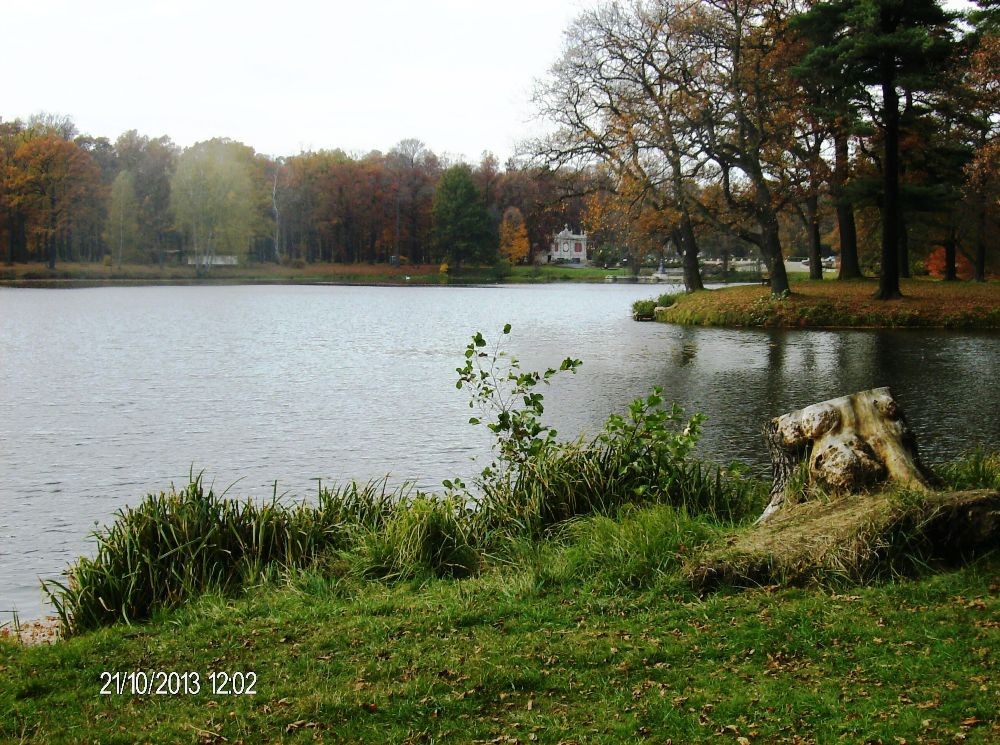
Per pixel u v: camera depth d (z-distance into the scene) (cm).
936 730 418
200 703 493
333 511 842
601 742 428
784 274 3847
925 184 4141
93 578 686
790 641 529
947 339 2894
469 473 1254
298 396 1952
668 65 3859
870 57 3272
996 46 2897
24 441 1476
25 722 475
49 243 9906
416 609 623
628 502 828
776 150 3959
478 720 457
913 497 645
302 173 12319
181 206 10475
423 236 12281
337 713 471
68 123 11369
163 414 1723
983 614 546
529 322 4156
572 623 581
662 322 4047
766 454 1280
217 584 696
